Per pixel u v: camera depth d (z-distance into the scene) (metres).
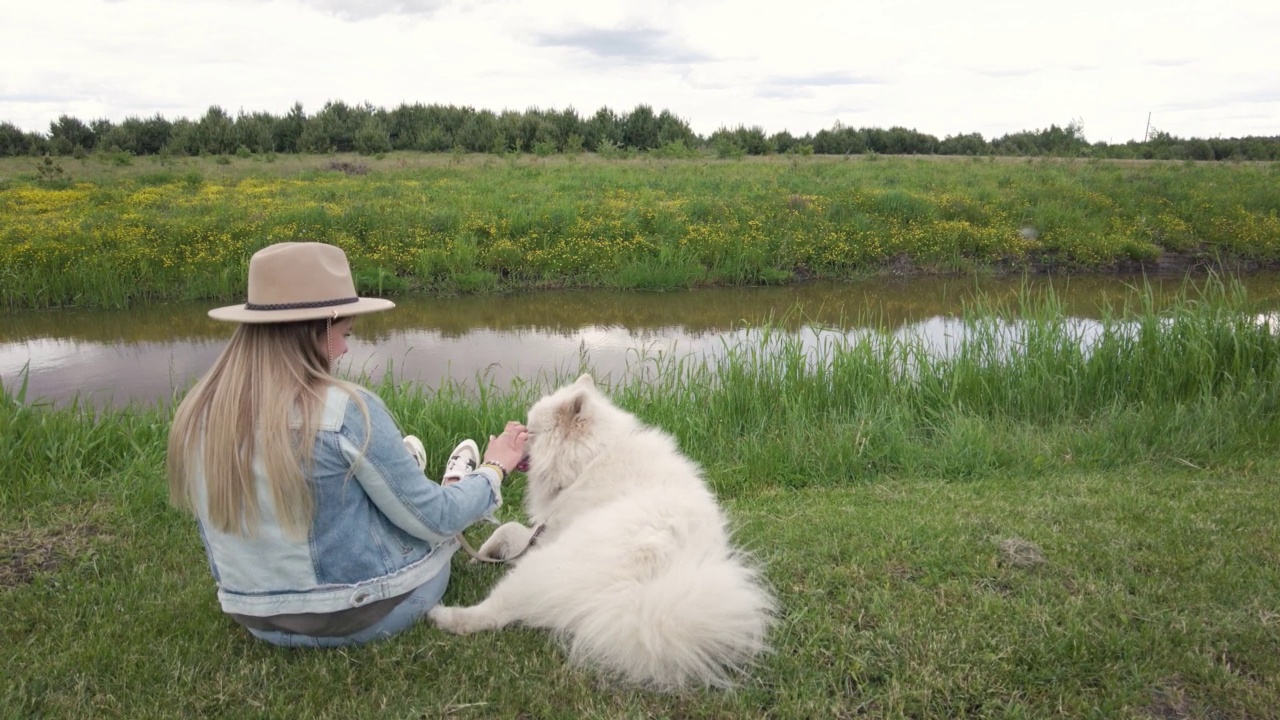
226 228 15.51
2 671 2.41
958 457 4.78
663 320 11.89
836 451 4.83
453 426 5.24
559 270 14.64
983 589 2.88
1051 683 2.30
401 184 24.47
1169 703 2.22
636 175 27.00
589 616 2.34
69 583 3.05
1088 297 13.59
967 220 18.50
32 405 4.90
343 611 2.27
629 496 2.82
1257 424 5.12
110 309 12.42
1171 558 3.12
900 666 2.38
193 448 2.06
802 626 2.61
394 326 11.40
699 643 2.27
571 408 3.10
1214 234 17.70
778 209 18.31
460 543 3.00
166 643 2.56
